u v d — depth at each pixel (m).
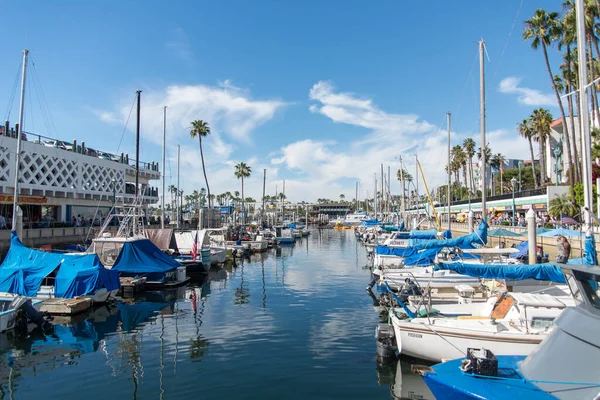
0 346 14.62
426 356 12.33
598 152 37.56
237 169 88.75
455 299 17.39
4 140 35.62
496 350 11.51
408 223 63.44
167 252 33.66
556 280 12.77
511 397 7.58
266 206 124.75
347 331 16.33
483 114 24.81
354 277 31.58
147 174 60.69
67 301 19.41
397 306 17.25
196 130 64.38
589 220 13.57
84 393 10.77
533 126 64.81
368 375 11.86
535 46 39.62
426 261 23.75
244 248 48.81
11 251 20.86
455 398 8.12
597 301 8.04
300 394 10.65
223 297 23.69
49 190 41.56
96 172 49.19
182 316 19.03
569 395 7.26
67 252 27.81
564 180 58.69
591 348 7.44
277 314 19.31
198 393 10.73
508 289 16.28
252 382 11.42
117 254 27.20
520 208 54.59
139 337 15.69
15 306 16.05
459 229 54.44
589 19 34.91
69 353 13.90
